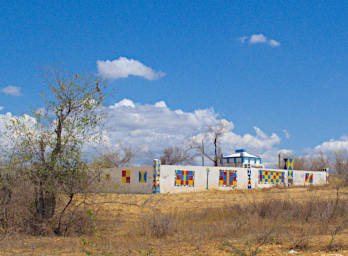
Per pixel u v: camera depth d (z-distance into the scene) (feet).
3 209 37.24
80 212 38.83
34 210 38.55
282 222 40.04
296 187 139.95
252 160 177.88
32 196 38.52
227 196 95.25
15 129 38.32
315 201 50.78
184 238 34.40
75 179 38.24
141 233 37.24
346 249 27.53
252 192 108.17
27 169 38.47
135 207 59.06
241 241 31.63
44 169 38.01
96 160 39.52
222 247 29.27
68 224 38.47
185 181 112.78
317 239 31.30
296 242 29.19
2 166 37.93
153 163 106.63
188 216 48.57
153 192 105.29
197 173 116.06
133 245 31.42
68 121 38.99
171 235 36.55
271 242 30.37
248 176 131.13
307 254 26.05
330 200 51.98
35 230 37.96
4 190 38.22
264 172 138.62
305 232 32.68
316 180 161.79
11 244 32.24
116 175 113.19
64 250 29.73
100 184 39.58
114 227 40.63
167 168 108.88
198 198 89.56
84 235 38.19
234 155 179.32
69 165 38.58
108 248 30.04
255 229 36.65
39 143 38.88
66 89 40.01
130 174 110.73
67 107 40.06
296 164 210.79
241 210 51.19
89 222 38.70
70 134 38.88
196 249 28.96
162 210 61.72
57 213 38.86
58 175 38.37
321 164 206.49
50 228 37.78
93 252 28.48
